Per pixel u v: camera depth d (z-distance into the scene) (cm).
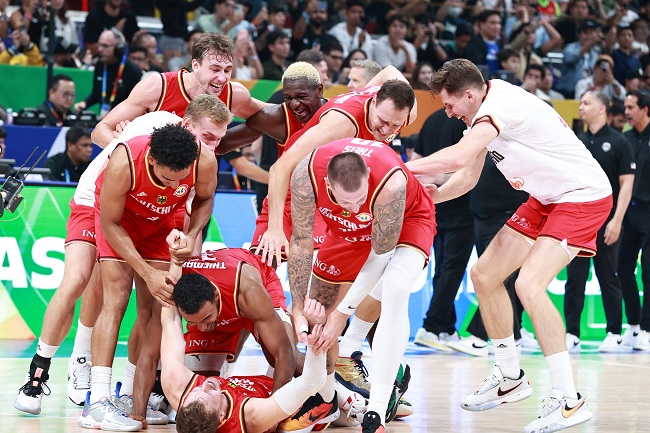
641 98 1066
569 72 1484
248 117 683
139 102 650
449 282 985
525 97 574
